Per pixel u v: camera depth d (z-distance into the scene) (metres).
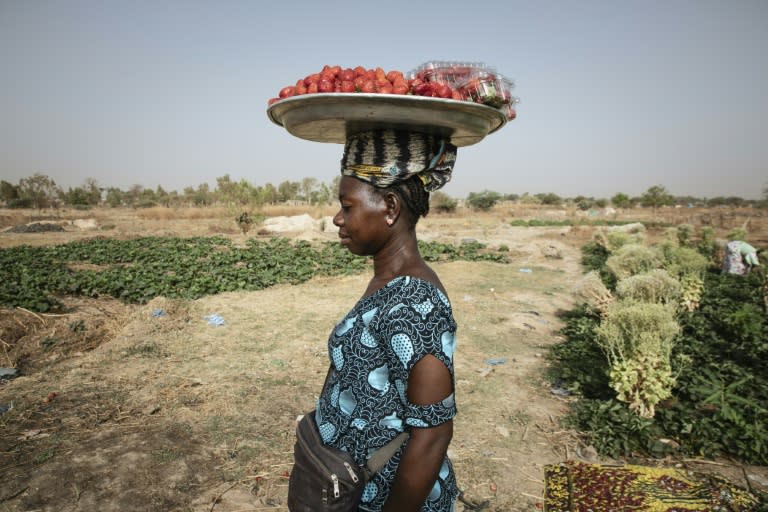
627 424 4.20
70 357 6.11
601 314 7.41
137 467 3.70
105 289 9.62
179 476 3.62
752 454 3.88
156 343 6.45
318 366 5.79
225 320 7.65
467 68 1.42
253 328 7.26
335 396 1.33
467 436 4.29
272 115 1.50
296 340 6.72
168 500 3.35
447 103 1.21
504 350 6.53
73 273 11.84
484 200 49.88
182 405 4.72
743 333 6.38
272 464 3.80
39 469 3.64
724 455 3.98
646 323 4.52
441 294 1.26
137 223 31.77
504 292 10.27
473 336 7.11
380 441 1.26
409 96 1.17
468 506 3.31
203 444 4.05
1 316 7.32
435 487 1.38
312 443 1.33
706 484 3.53
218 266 13.05
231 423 4.41
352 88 1.29
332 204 43.78
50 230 25.39
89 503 3.30
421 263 1.38
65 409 4.60
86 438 4.09
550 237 23.86
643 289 6.48
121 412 4.56
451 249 17.00
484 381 5.47
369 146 1.31
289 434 4.25
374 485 1.28
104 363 5.75
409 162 1.30
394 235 1.36
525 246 18.73
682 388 4.91
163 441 4.07
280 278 11.36
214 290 9.80
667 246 9.49
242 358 6.01
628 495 3.42
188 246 17.91
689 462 3.89
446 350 1.20
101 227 27.33
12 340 6.65
